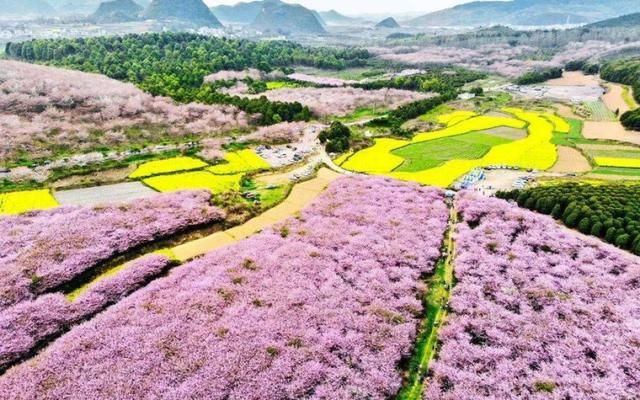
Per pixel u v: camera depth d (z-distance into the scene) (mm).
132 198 64000
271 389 31906
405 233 55125
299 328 37938
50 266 44688
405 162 86250
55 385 31484
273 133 104375
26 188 68312
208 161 84062
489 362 35219
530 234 54531
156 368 33156
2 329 36562
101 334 36375
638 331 38062
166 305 40125
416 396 33094
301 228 55906
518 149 93125
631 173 77438
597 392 32125
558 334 38031
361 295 42844
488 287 44531
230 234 56062
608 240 53938
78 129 94062
